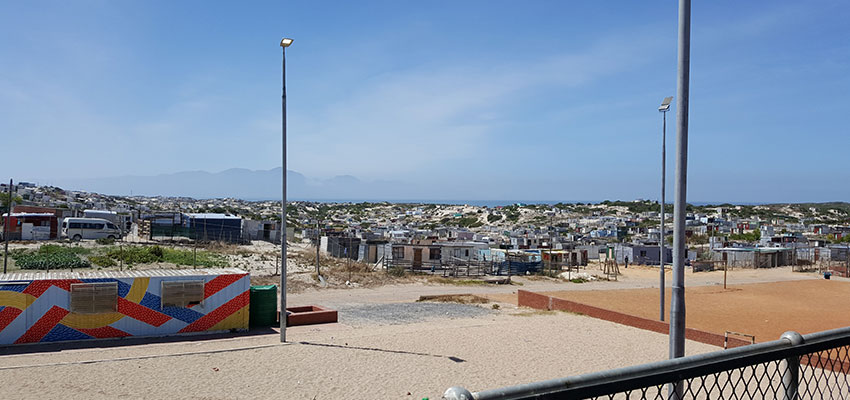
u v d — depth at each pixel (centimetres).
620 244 7419
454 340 1798
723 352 341
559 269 5625
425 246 5481
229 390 1205
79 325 1662
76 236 5181
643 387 306
